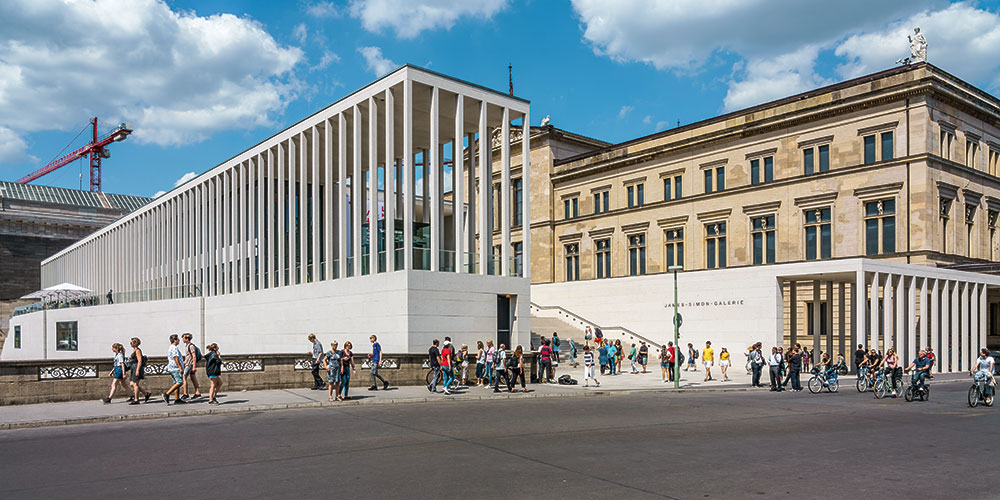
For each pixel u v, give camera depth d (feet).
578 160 210.18
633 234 195.52
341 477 35.76
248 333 145.28
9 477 36.14
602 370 118.83
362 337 110.63
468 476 36.11
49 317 245.04
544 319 168.66
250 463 39.47
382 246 113.80
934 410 70.28
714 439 49.14
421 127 126.41
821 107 157.89
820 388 92.12
